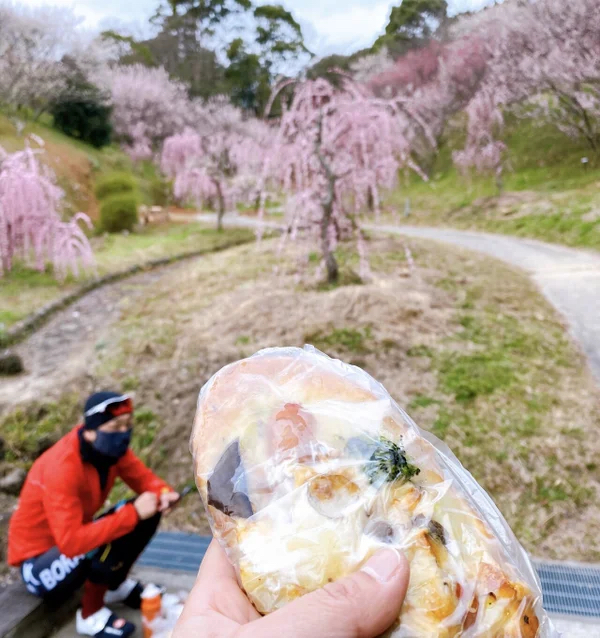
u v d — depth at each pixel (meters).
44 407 4.80
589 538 2.94
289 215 7.23
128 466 2.73
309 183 6.93
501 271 5.79
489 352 4.49
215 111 12.32
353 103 6.81
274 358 0.95
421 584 0.69
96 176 11.12
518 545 0.84
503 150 8.70
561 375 4.11
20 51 11.07
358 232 6.96
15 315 6.17
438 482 0.78
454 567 0.71
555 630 0.78
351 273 6.29
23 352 5.62
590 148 7.82
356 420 0.82
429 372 4.36
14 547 2.55
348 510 0.74
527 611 0.70
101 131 12.37
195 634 0.78
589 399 3.84
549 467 3.40
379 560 0.69
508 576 0.71
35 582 2.49
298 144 6.86
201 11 13.30
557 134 8.20
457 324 4.86
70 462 2.40
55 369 5.26
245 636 0.67
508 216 7.41
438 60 9.74
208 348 5.18
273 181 8.05
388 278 5.95
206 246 8.99
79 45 11.80
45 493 2.38
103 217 9.92
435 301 5.28
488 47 8.62
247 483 0.78
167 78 13.12
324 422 0.81
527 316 4.85
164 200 12.60
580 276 5.35
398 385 4.28
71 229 7.69
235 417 0.84
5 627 2.37
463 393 4.10
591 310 4.72
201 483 0.82
